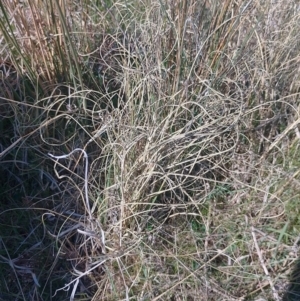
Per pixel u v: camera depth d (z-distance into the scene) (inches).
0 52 83.0
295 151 83.9
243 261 75.8
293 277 73.9
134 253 74.4
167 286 73.1
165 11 78.6
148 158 75.2
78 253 75.9
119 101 81.4
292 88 87.8
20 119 82.0
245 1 85.0
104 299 73.0
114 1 96.7
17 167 80.7
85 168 76.9
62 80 83.5
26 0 81.7
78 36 88.2
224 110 79.4
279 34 87.9
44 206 80.3
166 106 78.7
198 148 79.6
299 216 78.4
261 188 81.1
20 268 75.1
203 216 79.7
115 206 73.7
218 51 80.7
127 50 83.9
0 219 78.9
